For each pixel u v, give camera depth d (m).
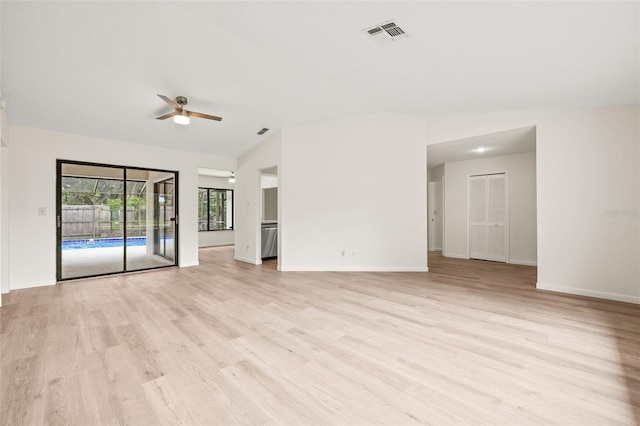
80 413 1.57
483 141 5.04
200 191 9.66
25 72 3.27
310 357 2.17
